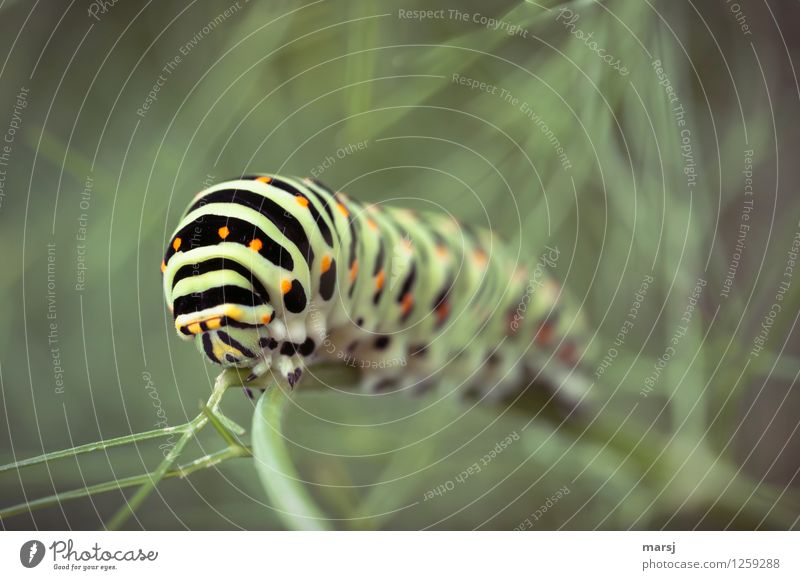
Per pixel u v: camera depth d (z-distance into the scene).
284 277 0.13
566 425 0.16
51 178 0.16
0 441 0.17
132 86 0.16
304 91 0.15
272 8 0.15
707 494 0.14
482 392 0.16
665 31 0.14
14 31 0.16
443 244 0.15
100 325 0.17
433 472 0.16
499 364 0.16
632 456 0.15
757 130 0.15
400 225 0.15
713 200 0.15
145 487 0.12
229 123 0.16
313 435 0.16
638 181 0.15
